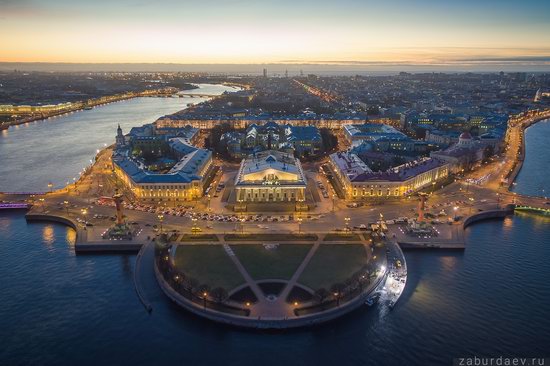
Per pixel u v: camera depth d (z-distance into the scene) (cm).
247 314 18875
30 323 19100
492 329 18625
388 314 19538
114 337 18188
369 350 17388
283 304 19525
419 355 17150
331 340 17912
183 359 16925
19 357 17075
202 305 19562
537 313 19712
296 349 17425
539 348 17550
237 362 16750
